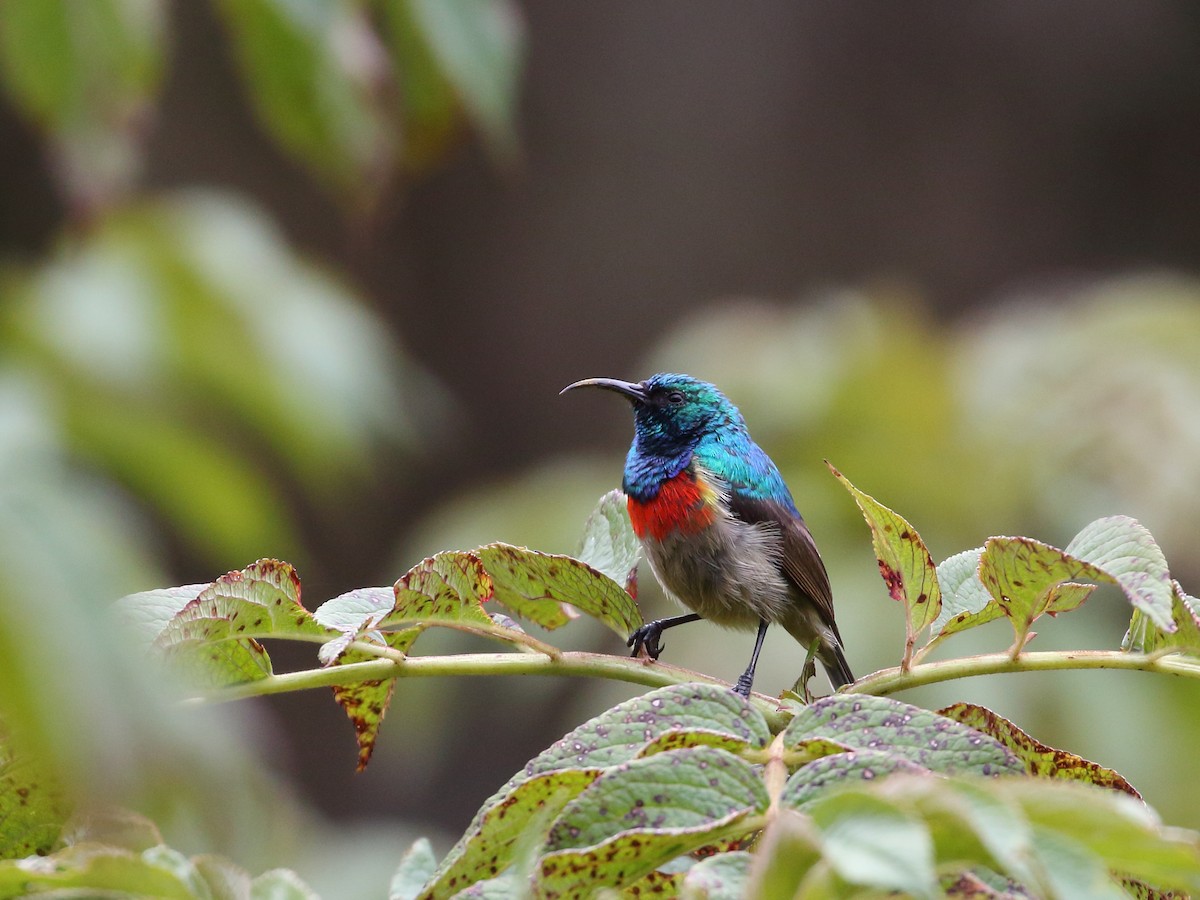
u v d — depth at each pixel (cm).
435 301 2758
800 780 326
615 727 379
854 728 367
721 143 2811
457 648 1333
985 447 1252
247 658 433
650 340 2788
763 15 2792
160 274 907
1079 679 1053
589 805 325
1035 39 2820
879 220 2838
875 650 1090
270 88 722
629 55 2784
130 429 914
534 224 2775
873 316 1352
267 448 1770
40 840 385
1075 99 2859
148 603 426
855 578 1144
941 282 2839
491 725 2480
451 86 733
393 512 2658
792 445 1297
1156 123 2866
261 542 1022
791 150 2823
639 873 318
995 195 2864
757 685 1079
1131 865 267
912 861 242
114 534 225
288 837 853
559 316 2791
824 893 254
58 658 205
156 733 211
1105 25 2798
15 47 694
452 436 2733
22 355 874
